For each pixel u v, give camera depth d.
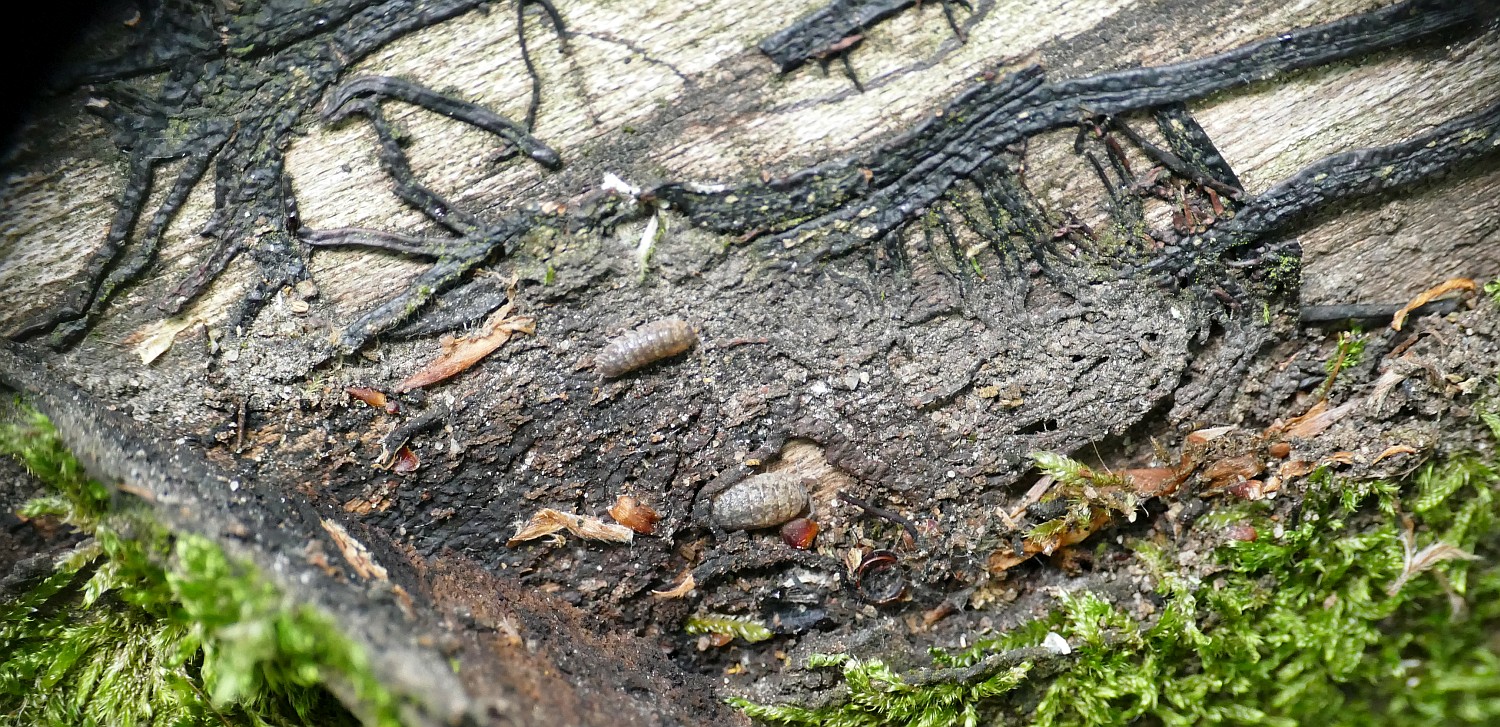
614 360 0.23
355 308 0.23
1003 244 0.23
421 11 0.23
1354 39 0.23
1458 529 0.22
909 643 0.24
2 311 0.23
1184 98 0.23
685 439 0.23
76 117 0.23
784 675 0.24
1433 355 0.23
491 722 0.20
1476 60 0.23
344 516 0.23
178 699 0.23
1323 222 0.23
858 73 0.23
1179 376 0.23
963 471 0.23
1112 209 0.23
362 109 0.23
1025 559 0.24
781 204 0.23
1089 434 0.23
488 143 0.23
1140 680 0.23
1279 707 0.22
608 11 0.23
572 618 0.23
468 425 0.23
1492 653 0.21
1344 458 0.23
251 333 0.23
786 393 0.23
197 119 0.23
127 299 0.23
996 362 0.23
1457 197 0.23
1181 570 0.23
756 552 0.23
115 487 0.22
